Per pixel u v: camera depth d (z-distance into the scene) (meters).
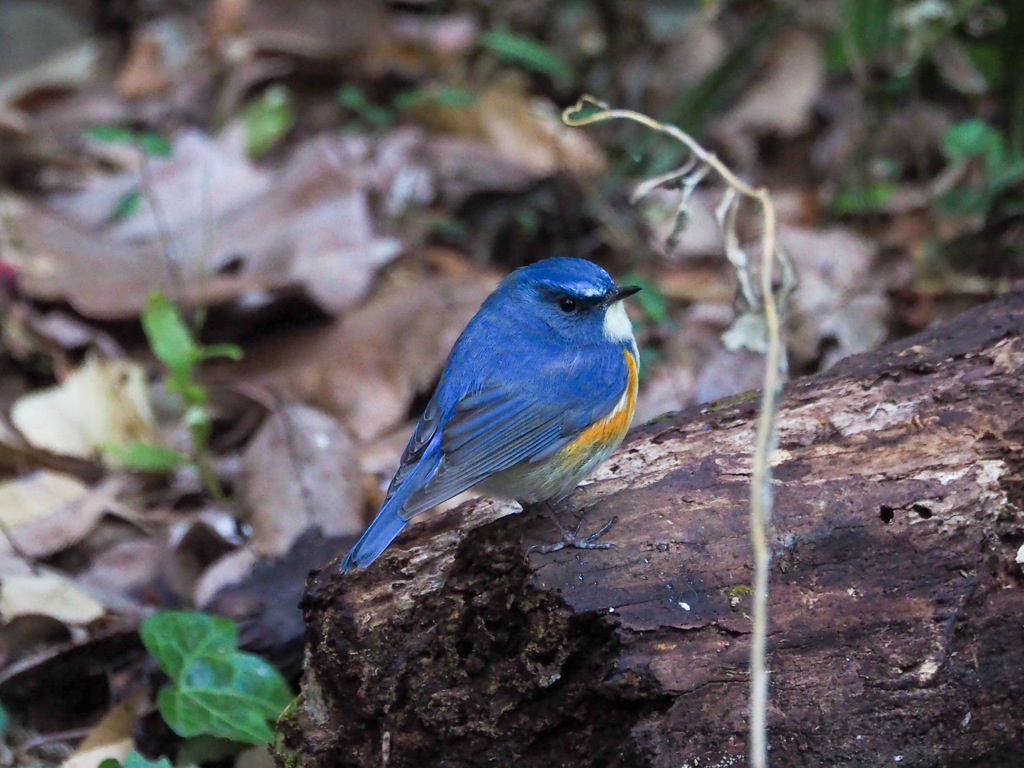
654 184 8.96
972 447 7.49
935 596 7.02
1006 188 13.48
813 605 7.01
